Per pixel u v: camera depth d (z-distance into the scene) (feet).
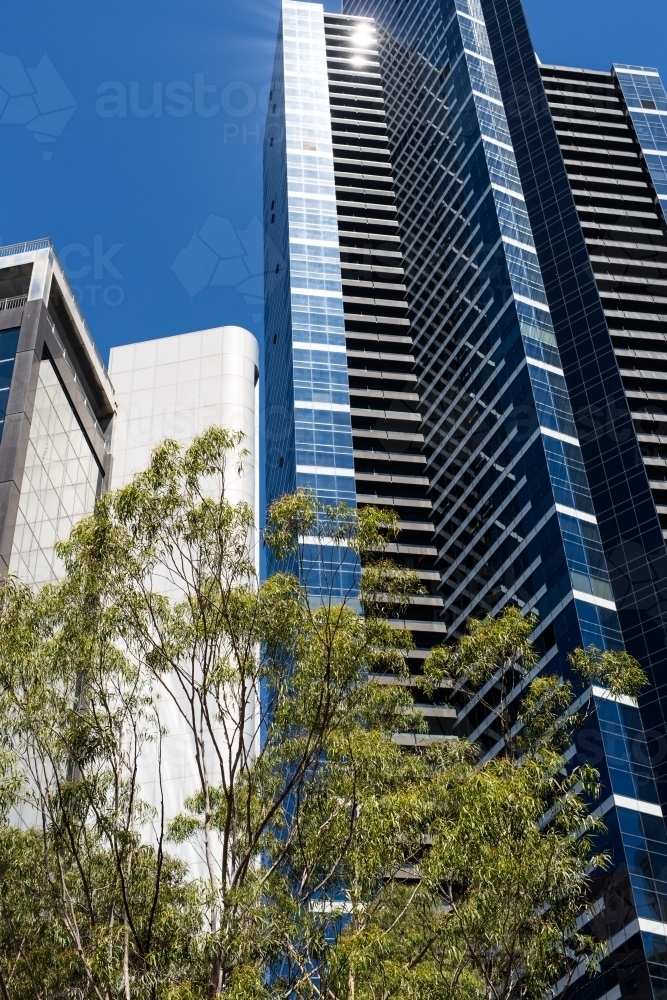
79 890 100.37
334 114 609.42
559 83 556.92
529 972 91.81
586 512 373.81
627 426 390.21
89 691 103.96
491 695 364.58
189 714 217.56
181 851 191.62
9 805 108.06
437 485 443.73
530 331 426.51
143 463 273.13
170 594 205.16
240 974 83.25
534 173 491.72
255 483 266.98
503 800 91.91
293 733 102.89
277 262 548.31
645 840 287.48
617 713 314.14
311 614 105.81
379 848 93.56
